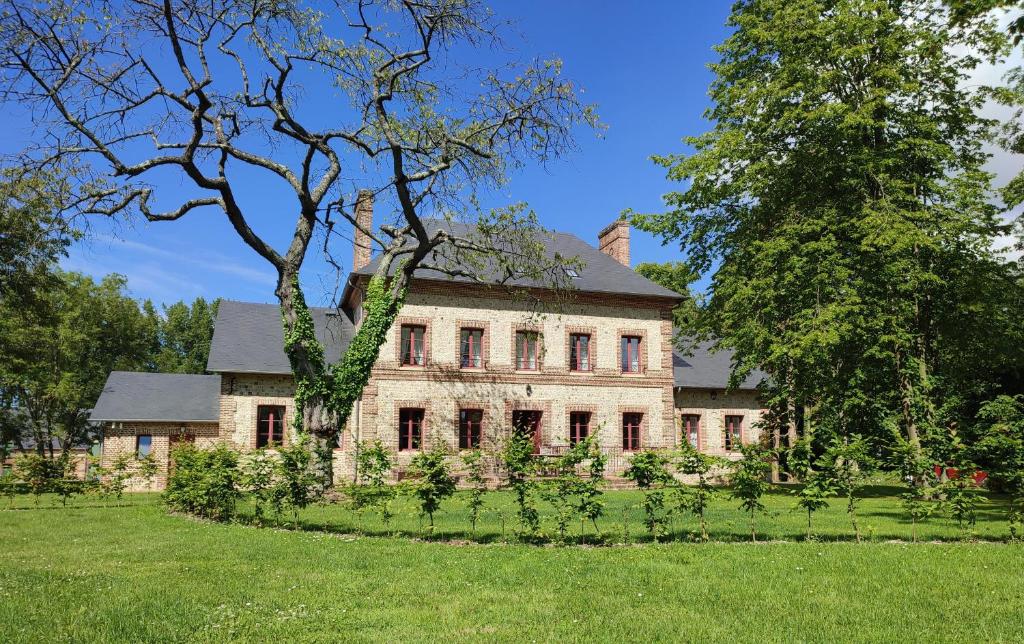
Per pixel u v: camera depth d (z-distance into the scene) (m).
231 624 5.62
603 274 29.38
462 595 6.79
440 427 25.53
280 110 17.45
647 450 10.88
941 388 22.23
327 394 18.14
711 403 31.00
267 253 17.70
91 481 19.45
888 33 20.38
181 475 15.64
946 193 20.14
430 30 17.22
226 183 16.61
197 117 15.84
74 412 41.66
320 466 16.81
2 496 21.09
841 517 14.41
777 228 21.80
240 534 11.45
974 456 12.52
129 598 6.51
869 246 19.03
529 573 7.82
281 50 16.81
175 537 11.11
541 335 26.83
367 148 18.22
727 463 10.57
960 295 20.67
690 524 12.67
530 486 10.51
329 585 7.20
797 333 19.70
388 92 17.44
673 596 6.76
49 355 39.00
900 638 5.41
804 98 20.86
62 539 11.10
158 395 30.16
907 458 11.05
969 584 7.32
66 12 14.31
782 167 22.12
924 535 11.46
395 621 5.83
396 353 25.41
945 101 20.91
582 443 10.65
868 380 20.92
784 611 6.20
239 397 25.91
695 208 25.45
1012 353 21.23
